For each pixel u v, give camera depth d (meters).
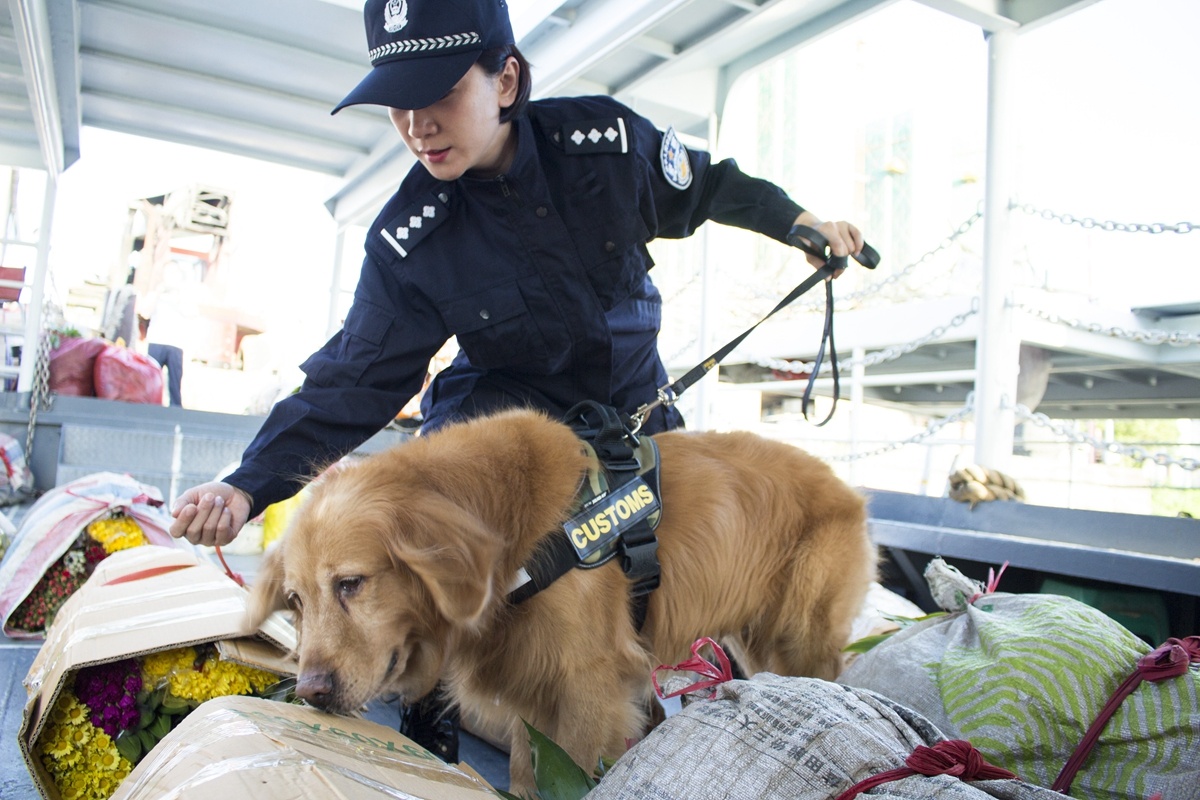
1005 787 1.21
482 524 1.84
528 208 2.21
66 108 6.57
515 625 1.97
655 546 2.10
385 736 1.50
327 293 9.29
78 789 1.98
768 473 2.46
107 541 3.78
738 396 9.77
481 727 2.88
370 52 2.00
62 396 6.93
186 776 1.11
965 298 6.39
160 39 5.49
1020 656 1.76
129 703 2.00
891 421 11.55
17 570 3.68
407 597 1.78
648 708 2.61
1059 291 6.31
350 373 2.24
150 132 7.45
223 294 14.41
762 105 15.99
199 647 2.08
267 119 6.84
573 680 1.97
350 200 8.56
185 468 6.54
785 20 5.14
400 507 1.78
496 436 2.04
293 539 1.79
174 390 10.08
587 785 1.63
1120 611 3.06
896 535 3.79
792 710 1.41
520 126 2.19
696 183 2.53
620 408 2.57
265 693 2.08
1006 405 4.24
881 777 1.25
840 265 2.51
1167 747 1.54
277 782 1.06
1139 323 6.29
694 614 2.26
